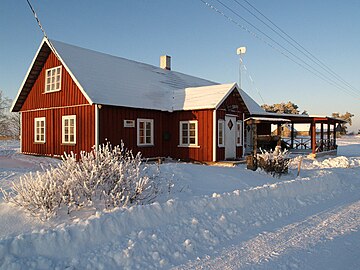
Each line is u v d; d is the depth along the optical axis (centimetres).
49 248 438
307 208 806
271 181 1102
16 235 483
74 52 1861
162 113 1811
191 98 1806
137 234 516
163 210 598
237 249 516
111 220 520
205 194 820
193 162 1709
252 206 741
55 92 1773
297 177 1219
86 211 599
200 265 454
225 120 1747
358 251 526
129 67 2150
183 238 535
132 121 1645
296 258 489
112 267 431
